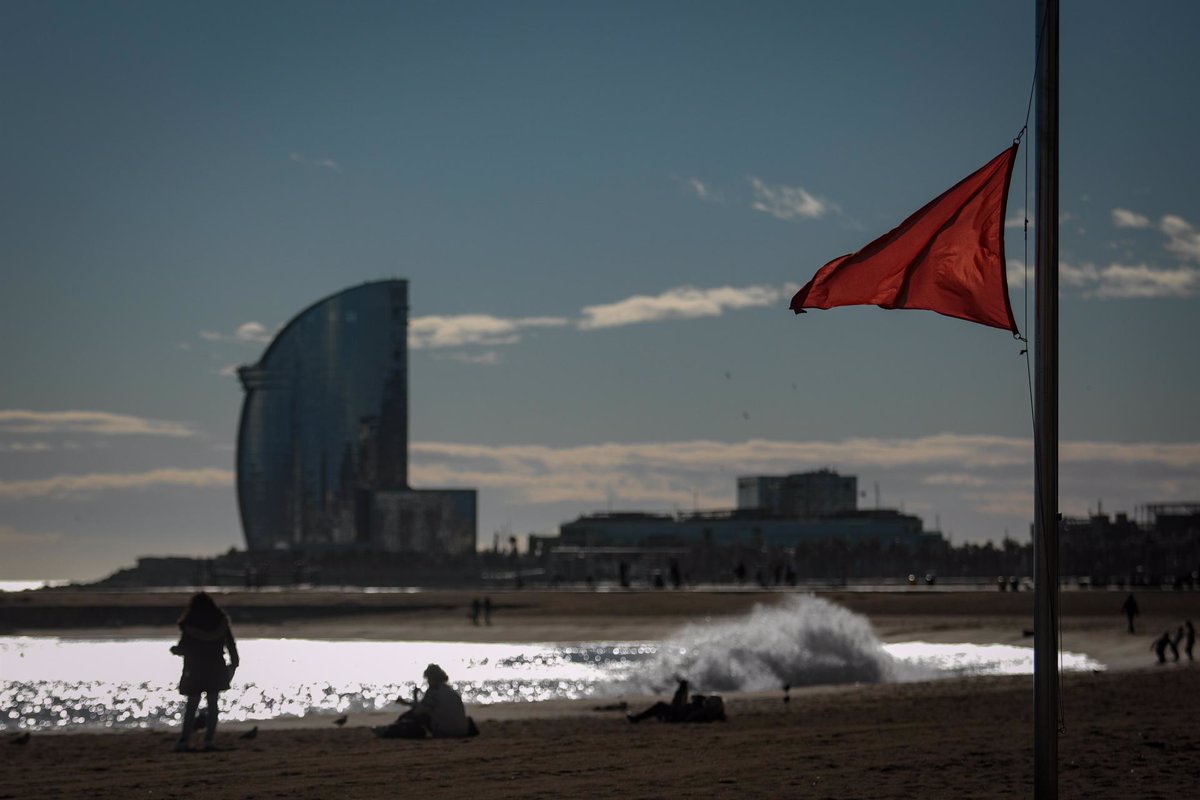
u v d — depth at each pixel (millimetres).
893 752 31188
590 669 94188
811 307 21188
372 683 84250
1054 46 19125
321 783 27125
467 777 27719
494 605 191625
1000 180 20125
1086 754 29844
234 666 36250
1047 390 19000
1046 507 18922
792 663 78250
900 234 20703
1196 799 23578
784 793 24359
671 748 33500
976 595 174250
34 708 66438
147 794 25938
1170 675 66312
